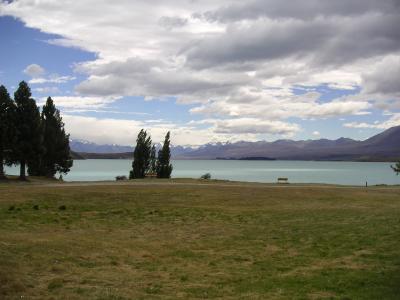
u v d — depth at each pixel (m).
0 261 15.95
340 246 21.55
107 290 13.98
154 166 85.88
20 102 59.44
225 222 29.94
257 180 129.25
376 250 20.20
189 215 32.59
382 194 47.56
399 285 14.55
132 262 18.45
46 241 20.67
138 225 28.20
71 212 32.06
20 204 33.81
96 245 21.02
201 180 62.66
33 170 73.81
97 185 48.03
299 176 165.62
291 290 14.50
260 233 25.89
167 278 16.11
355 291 14.16
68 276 15.52
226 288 14.84
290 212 34.69
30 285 14.02
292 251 20.94
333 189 51.16
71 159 79.69
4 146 59.06
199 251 21.06
